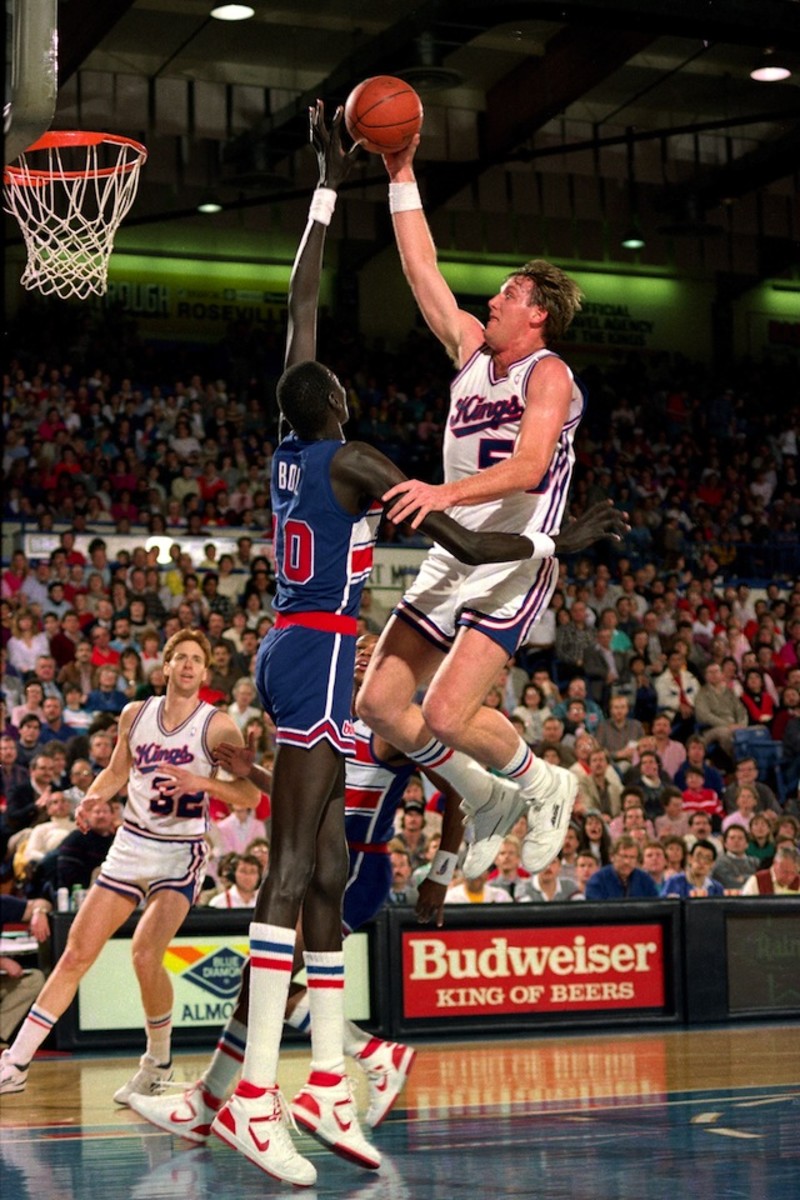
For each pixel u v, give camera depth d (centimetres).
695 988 1079
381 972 1002
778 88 2247
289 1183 472
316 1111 491
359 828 636
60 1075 831
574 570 2180
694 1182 453
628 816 1273
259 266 2827
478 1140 555
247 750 672
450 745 546
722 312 3047
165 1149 560
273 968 482
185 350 2761
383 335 2881
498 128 2353
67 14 1850
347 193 2653
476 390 555
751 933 1102
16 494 2042
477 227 2820
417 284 596
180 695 706
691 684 1827
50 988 700
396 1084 602
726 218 2681
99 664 1567
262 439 2319
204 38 2139
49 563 1767
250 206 2456
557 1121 600
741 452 2722
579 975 1052
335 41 2136
